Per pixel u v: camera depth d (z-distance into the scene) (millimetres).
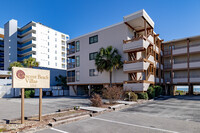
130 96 16938
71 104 15023
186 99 20234
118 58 20609
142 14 19453
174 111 11078
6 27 53188
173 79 29562
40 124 7188
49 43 54344
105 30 24031
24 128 6594
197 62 27000
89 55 26094
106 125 7297
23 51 51812
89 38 26406
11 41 50719
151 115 9656
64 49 61469
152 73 23484
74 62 29062
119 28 22281
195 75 28594
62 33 60781
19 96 29062
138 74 22359
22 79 7273
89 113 9938
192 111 11031
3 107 13352
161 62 30984
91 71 25500
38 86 7906
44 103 16234
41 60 50562
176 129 6602
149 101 17891
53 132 6258
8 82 33094
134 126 7109
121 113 10352
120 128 6801
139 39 19578
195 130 6449
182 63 28750
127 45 20531
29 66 28547
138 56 22828
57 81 38219
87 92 29016
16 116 9234
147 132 6219
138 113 10344
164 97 23984
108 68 20672
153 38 24109
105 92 14820
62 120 7805
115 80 22000
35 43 49062
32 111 10992
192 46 27859
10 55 49875
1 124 7188
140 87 18609
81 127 6965
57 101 18281
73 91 29422
